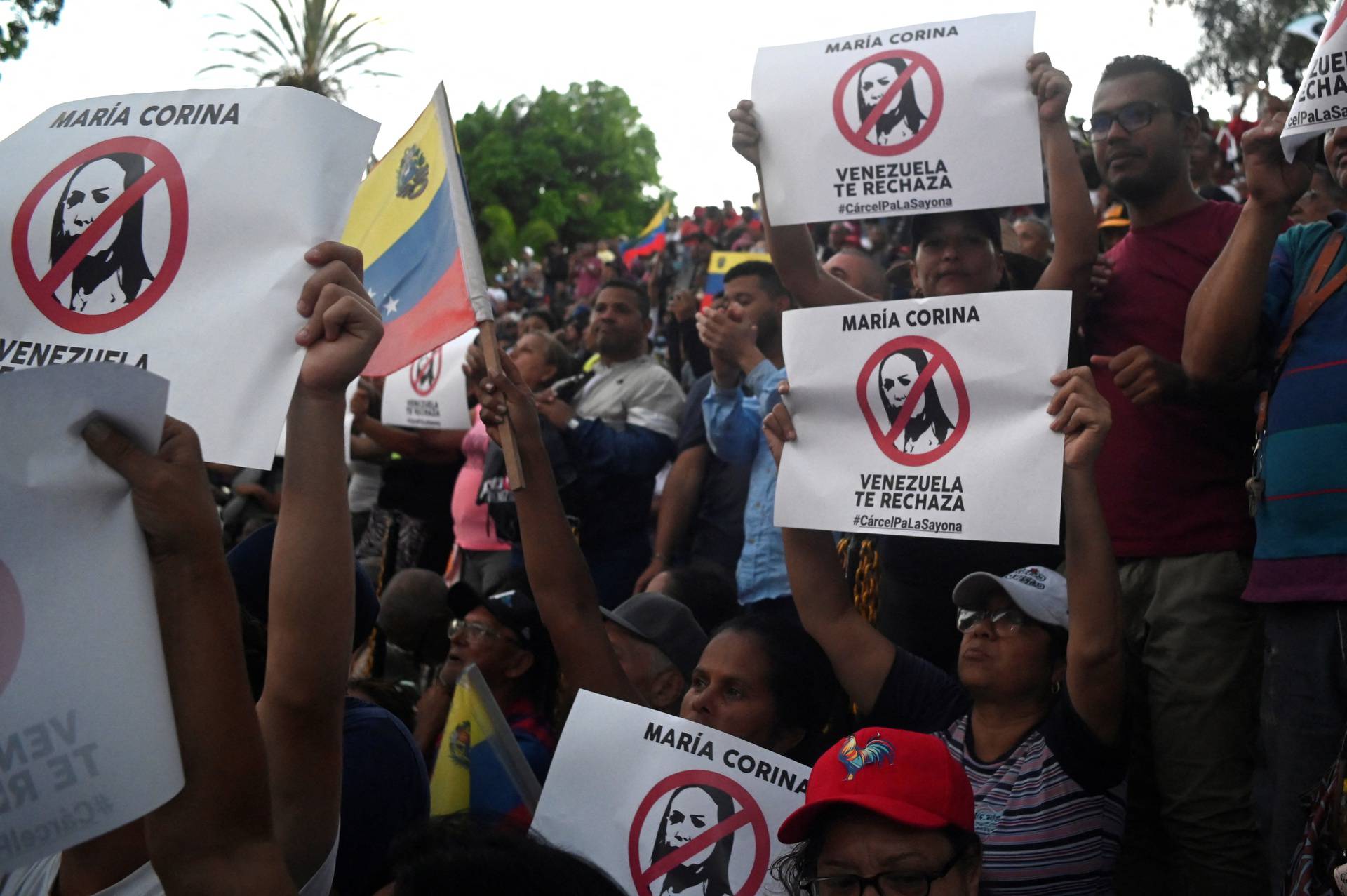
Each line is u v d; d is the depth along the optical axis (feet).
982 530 9.01
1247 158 9.96
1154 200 12.03
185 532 4.38
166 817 4.62
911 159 10.58
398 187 11.94
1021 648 9.34
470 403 22.54
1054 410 8.95
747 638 9.88
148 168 6.30
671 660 11.59
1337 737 9.30
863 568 12.69
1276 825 9.61
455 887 5.33
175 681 4.52
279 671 5.81
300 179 6.22
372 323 5.98
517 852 5.54
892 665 10.26
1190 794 10.68
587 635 10.34
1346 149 9.31
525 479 10.44
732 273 16.80
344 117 6.37
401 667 15.52
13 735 4.05
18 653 4.08
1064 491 9.21
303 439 5.94
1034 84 10.34
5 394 4.00
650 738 8.80
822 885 6.93
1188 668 10.87
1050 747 8.92
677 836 8.61
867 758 7.01
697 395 17.20
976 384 9.19
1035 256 20.42
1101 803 8.80
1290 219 14.58
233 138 6.29
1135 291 11.97
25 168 6.42
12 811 4.03
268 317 6.06
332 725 5.92
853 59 10.84
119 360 6.08
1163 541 11.18
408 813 8.07
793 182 10.90
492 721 9.68
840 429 9.66
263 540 8.96
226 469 26.45
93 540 4.19
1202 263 11.71
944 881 6.81
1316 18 12.88
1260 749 11.18
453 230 11.21
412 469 22.34
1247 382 10.78
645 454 16.81
